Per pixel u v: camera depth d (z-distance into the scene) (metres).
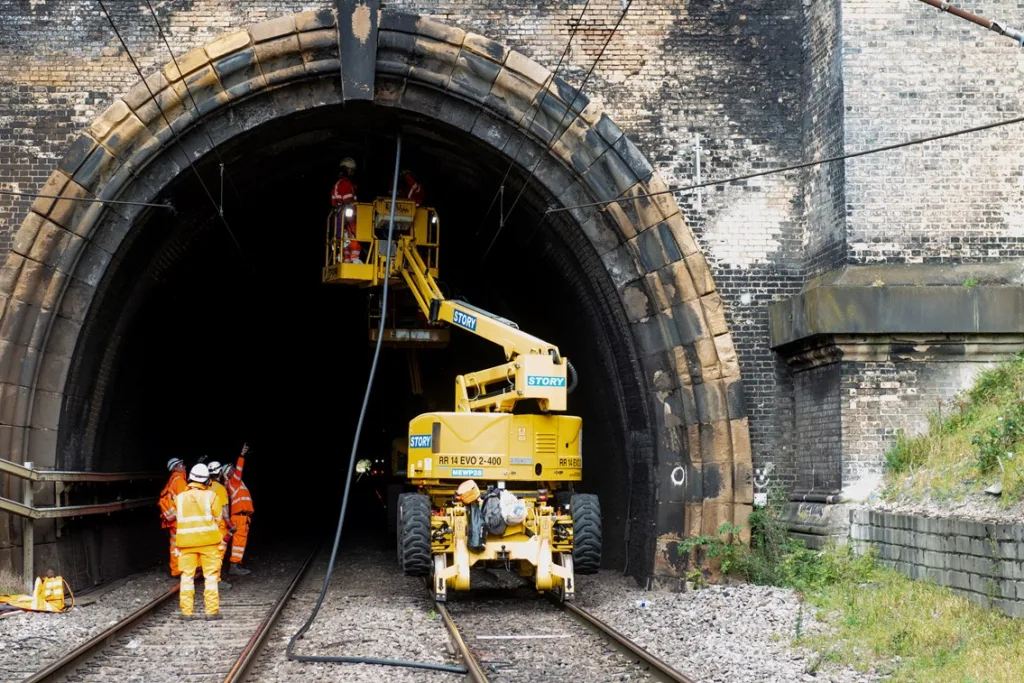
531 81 14.62
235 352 27.86
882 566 12.34
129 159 14.28
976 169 13.77
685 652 10.35
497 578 16.36
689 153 14.99
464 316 15.67
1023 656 8.49
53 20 14.50
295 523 32.38
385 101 14.72
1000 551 9.77
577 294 17.25
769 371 14.82
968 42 13.86
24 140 14.38
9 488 13.70
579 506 13.92
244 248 21.61
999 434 11.45
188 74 14.23
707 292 14.70
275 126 14.88
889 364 13.45
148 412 20.03
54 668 8.95
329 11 14.39
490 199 17.72
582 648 10.71
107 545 16.75
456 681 9.26
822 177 14.41
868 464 13.31
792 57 15.28
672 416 14.70
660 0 15.18
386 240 16.98
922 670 8.85
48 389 14.16
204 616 12.88
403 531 13.81
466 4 14.80
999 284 13.43
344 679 9.16
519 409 16.72
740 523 14.36
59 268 14.14
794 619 11.69
